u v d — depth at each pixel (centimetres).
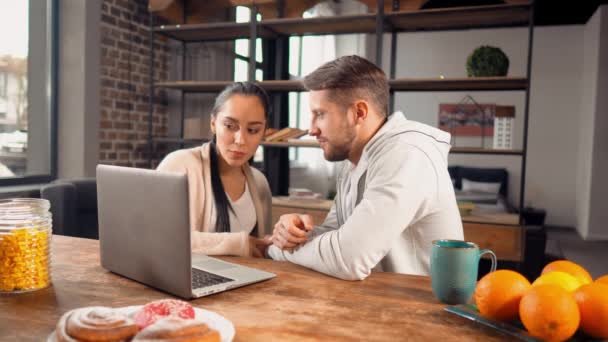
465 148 312
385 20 339
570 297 69
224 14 416
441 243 92
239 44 462
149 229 92
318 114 128
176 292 89
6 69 319
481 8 306
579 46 674
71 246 129
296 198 343
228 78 453
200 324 62
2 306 83
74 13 348
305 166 685
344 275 104
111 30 371
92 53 354
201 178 155
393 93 363
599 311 69
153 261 92
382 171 117
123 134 389
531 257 331
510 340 72
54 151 354
